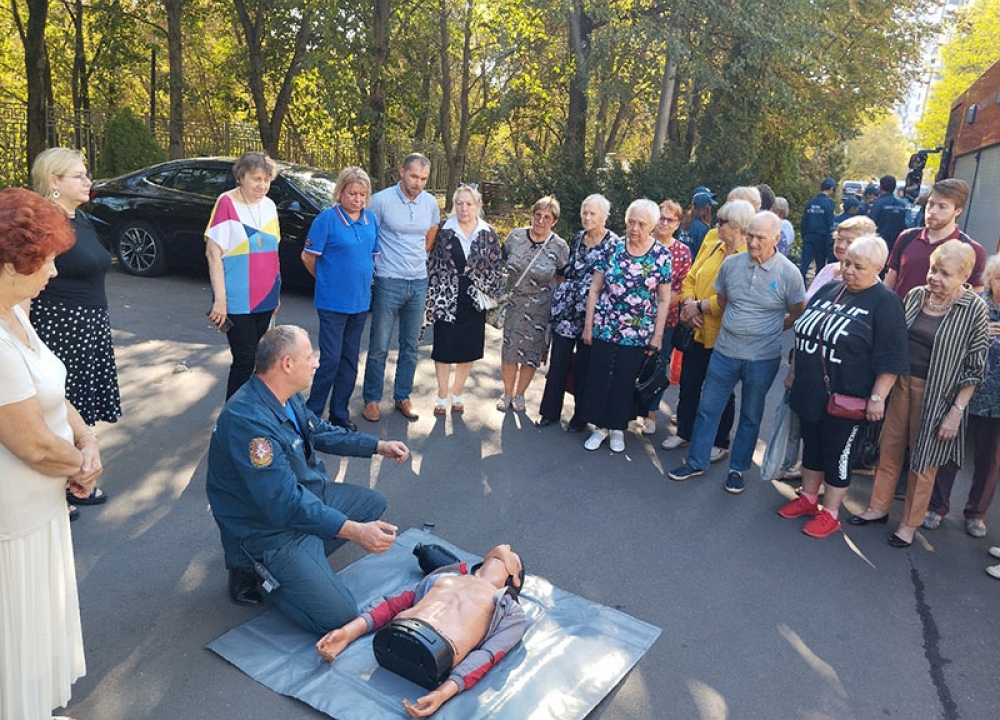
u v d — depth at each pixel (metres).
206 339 8.05
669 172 14.64
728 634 3.85
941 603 4.27
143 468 5.15
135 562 4.08
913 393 4.73
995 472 4.93
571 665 3.46
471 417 6.54
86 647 3.41
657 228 6.14
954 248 4.50
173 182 10.61
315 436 4.10
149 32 20.94
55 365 2.72
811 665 3.66
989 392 4.75
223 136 18.50
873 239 4.52
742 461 5.43
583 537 4.71
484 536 4.63
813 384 4.75
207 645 3.45
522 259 6.34
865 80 20.62
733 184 15.16
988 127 9.02
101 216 10.74
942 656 3.80
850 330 4.57
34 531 2.62
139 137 14.56
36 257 2.47
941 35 22.41
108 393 4.74
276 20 16.38
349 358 5.94
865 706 3.41
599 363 5.88
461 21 18.73
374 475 5.34
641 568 4.41
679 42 14.02
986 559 4.79
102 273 4.55
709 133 16.69
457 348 6.28
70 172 4.25
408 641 3.15
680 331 6.01
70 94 23.48
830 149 23.69
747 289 5.18
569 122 16.91
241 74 18.59
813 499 5.12
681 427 6.14
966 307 4.50
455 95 24.70
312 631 3.55
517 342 6.46
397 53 18.39
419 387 7.17
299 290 10.61
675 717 3.25
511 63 17.94
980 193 9.20
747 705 3.36
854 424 4.72
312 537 3.56
